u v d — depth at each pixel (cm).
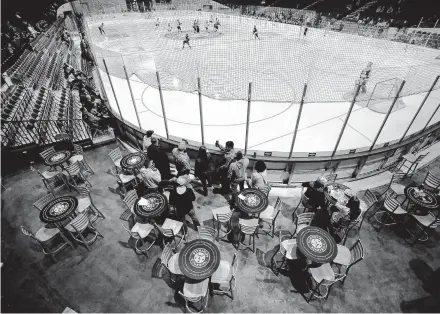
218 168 785
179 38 3050
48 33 2809
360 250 511
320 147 888
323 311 508
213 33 3378
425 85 1422
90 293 543
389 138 927
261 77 1600
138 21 4247
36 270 588
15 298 536
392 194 772
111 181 854
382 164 866
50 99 1268
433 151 983
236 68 1819
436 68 1742
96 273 581
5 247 645
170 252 519
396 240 648
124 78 1611
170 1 4856
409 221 694
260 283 556
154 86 1450
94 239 644
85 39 2211
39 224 711
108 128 1070
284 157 763
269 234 665
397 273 574
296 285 552
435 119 1038
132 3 4709
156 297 535
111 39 3020
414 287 548
